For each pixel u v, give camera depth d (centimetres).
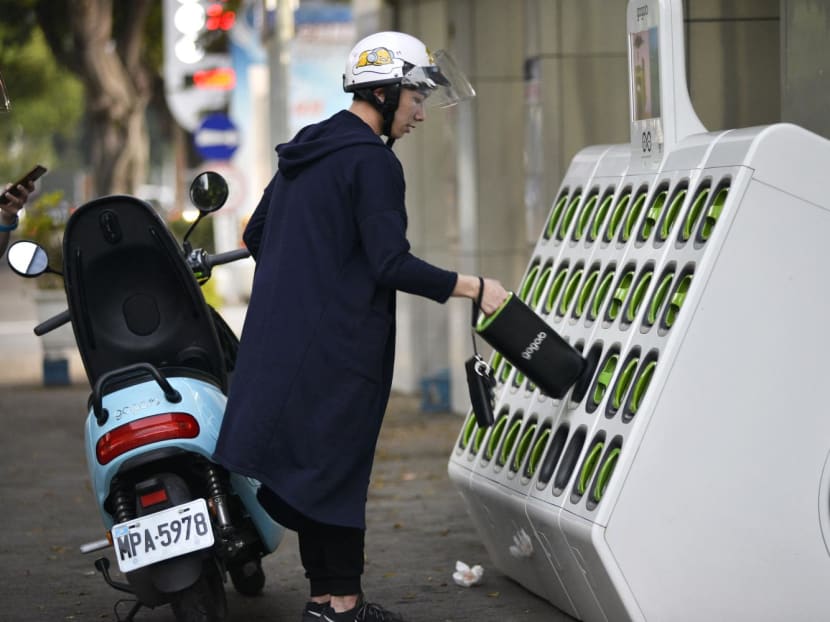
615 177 664
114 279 600
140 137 3341
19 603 702
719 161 561
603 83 1109
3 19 3388
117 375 579
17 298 3503
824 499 547
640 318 570
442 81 567
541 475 604
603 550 536
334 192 548
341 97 2808
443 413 1407
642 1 624
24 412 1527
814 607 548
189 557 557
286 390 543
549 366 579
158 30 3712
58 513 953
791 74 729
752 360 540
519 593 685
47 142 7819
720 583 543
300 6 2781
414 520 888
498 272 1317
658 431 537
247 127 3173
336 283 547
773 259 541
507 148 1314
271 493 563
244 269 3070
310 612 579
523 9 1304
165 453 561
